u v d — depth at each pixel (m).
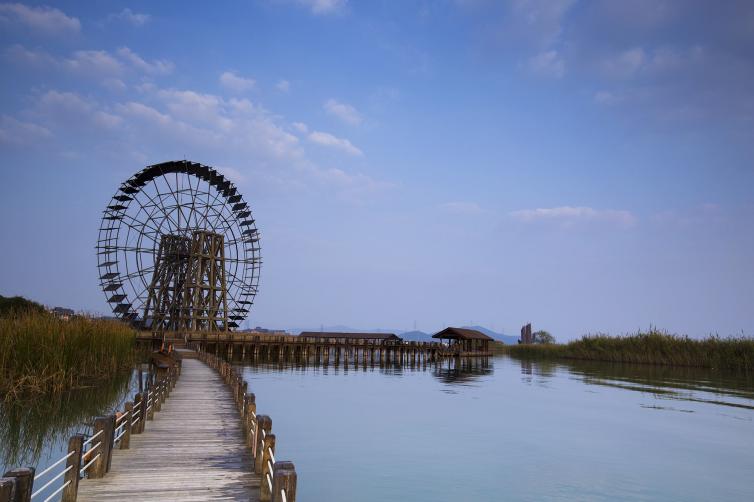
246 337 63.75
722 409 27.83
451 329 84.06
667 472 16.11
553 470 16.11
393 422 23.59
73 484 8.77
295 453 17.70
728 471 16.25
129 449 12.96
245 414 14.69
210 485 10.09
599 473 15.90
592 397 32.53
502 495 13.75
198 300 68.88
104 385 28.17
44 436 16.98
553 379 44.59
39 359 22.88
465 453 18.03
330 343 68.06
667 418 25.27
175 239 69.19
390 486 14.26
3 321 23.95
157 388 18.56
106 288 65.19
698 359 53.94
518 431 21.92
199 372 32.56
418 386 38.91
